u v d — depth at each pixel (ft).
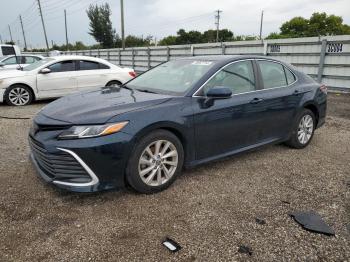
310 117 17.38
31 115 25.17
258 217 10.32
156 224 9.78
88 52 110.93
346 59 37.06
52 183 10.76
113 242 8.89
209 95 12.30
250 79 14.58
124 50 87.04
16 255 8.29
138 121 10.87
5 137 18.67
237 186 12.51
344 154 16.63
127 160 10.82
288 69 16.70
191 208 10.76
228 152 13.84
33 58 50.65
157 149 11.51
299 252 8.65
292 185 12.73
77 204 10.83
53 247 8.63
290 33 156.76
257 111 14.38
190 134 12.22
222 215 10.37
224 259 8.30
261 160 15.46
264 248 8.78
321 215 10.50
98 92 13.96
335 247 8.89
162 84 14.12
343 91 38.09
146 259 8.24
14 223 9.66
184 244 8.86
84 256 8.30
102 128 10.34
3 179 12.62
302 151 16.99
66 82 30.73
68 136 10.30
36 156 11.58
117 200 11.16
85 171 10.35
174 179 12.24
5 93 29.07
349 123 23.70
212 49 55.42
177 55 65.00
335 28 155.43
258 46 47.06
